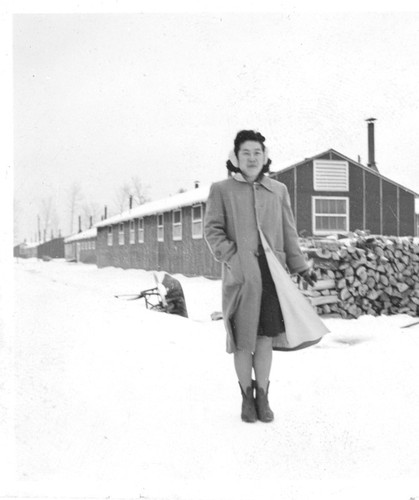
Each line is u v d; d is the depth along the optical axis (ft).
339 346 18.06
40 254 170.71
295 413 10.81
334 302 25.64
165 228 67.51
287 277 10.83
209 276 54.08
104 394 11.28
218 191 11.26
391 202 55.47
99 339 15.02
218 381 12.69
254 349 10.41
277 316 10.74
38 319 16.12
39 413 10.06
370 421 10.26
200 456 8.82
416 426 9.98
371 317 25.32
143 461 8.68
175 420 10.28
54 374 11.91
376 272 26.32
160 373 12.98
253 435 9.67
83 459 8.76
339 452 8.98
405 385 12.54
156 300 30.12
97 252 104.01
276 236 11.23
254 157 11.08
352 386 12.63
